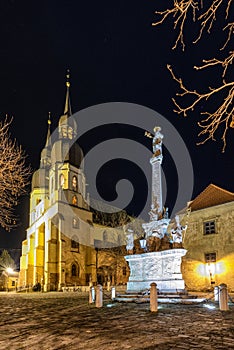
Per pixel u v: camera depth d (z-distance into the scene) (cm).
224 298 1511
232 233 3225
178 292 1956
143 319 1210
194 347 743
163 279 2088
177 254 2053
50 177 6806
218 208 3384
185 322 1117
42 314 1509
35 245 6831
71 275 5956
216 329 970
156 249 2214
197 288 3375
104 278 6431
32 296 3541
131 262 2327
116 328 1020
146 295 2028
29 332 990
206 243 3406
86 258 6312
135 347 754
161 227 2278
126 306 1762
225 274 3192
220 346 749
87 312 1519
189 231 3581
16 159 1678
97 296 1773
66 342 828
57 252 5934
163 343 788
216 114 870
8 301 2620
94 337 881
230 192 3469
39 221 6781
